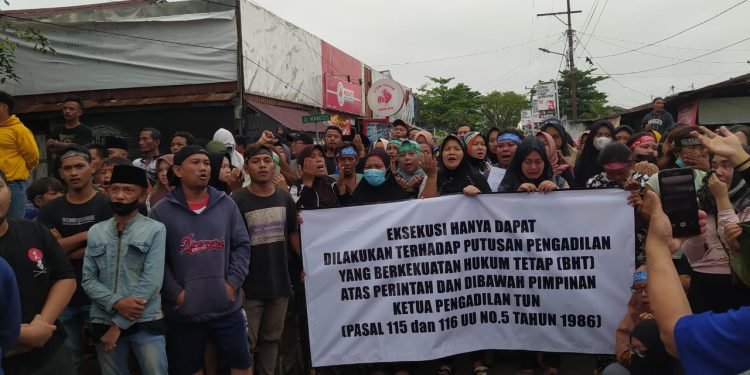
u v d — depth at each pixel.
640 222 4.66
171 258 4.35
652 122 13.20
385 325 4.89
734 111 17.27
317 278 4.93
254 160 4.86
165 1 15.84
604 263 4.65
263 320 4.99
